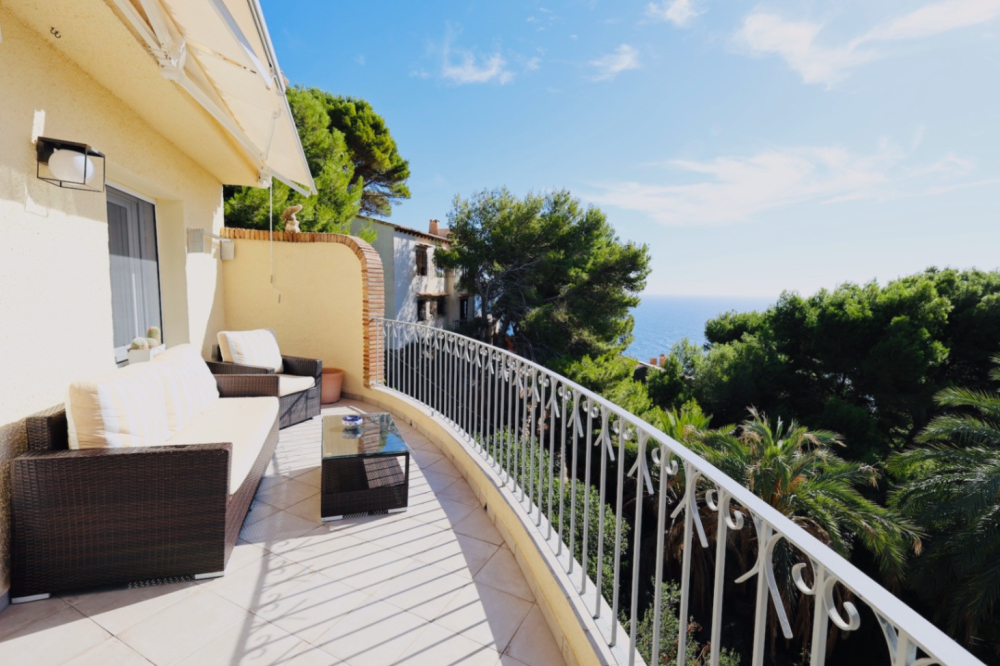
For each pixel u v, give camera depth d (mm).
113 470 2252
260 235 6223
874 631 9086
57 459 2184
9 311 2342
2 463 2244
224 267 6238
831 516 9383
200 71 3422
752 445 10594
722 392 19250
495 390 3422
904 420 18562
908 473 11234
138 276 4613
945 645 618
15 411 2363
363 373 6156
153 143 4207
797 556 8422
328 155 11438
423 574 2549
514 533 2750
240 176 5875
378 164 20578
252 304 6293
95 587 2279
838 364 19391
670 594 8820
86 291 2996
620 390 16781
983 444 10516
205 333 5641
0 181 2312
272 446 3811
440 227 25062
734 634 8953
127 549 2305
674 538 9992
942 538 9594
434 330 4969
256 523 3035
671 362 20703
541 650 2039
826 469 10406
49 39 2686
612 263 18422
